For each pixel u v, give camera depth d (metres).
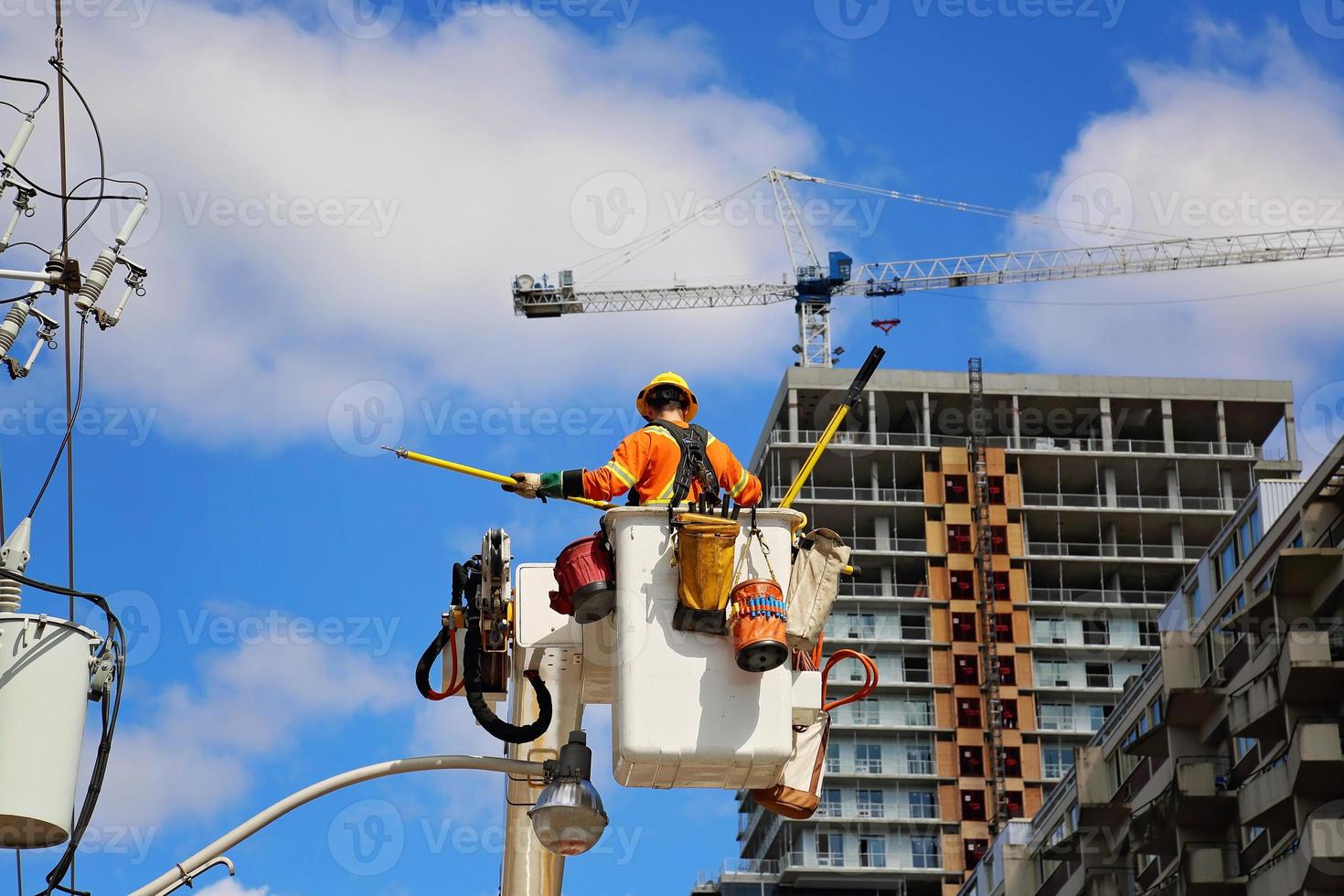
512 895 16.80
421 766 15.82
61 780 16.11
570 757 15.70
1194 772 119.12
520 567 15.43
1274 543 115.75
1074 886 136.75
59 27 20.59
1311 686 108.75
